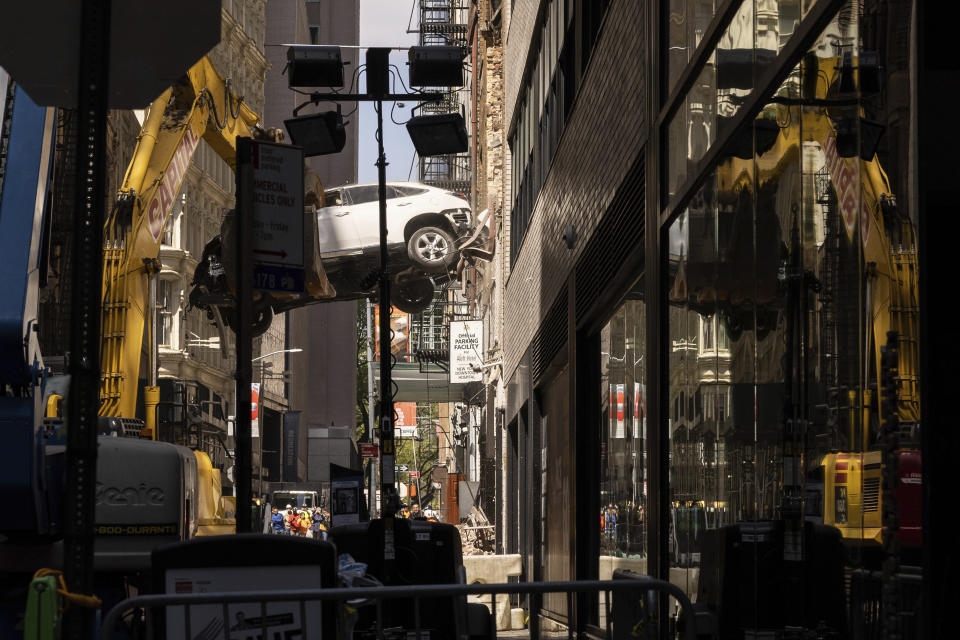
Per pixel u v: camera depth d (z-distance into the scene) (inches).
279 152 413.1
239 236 404.2
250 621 215.9
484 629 336.2
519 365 1061.8
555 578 773.9
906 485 184.9
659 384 419.5
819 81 234.5
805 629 235.0
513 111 1127.6
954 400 176.2
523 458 1038.4
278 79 3602.4
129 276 621.9
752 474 282.4
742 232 300.2
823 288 229.8
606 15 559.8
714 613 311.7
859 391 207.5
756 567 270.5
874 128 203.0
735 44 311.4
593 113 603.2
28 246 308.3
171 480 356.8
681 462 383.6
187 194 2220.7
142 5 165.6
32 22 158.6
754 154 288.8
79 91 155.6
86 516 151.6
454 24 2185.0
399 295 1723.7
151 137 662.5
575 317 675.4
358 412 4424.2
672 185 407.5
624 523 520.4
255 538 221.1
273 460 3122.5
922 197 180.4
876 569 196.9
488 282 1610.5
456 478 2456.9
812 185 238.7
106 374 606.2
